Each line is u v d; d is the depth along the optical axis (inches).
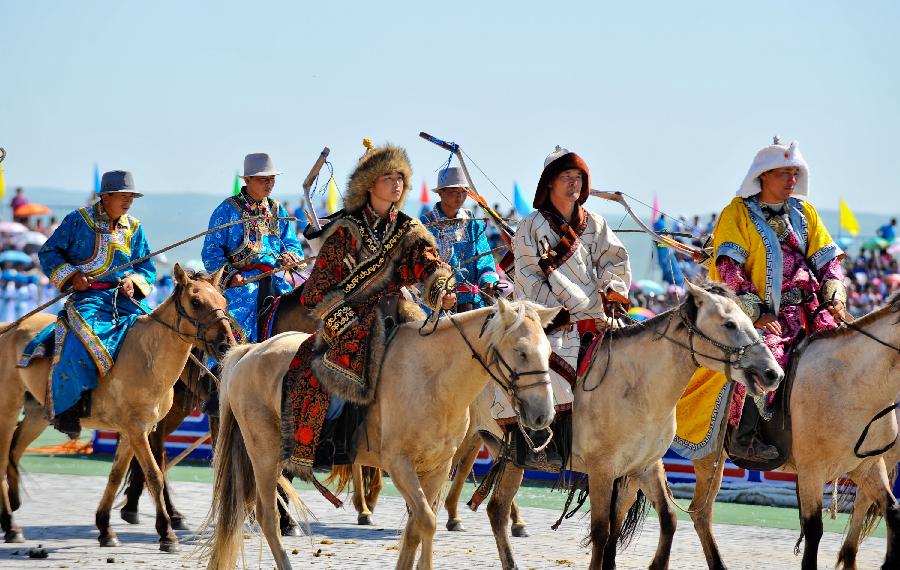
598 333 533.6
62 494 811.4
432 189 778.8
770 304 576.1
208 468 974.4
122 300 676.1
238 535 509.7
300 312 713.6
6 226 2142.0
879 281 2063.2
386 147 489.7
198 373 710.5
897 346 523.8
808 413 539.8
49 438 1177.4
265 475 502.3
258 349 518.0
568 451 522.3
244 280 724.7
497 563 589.0
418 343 468.4
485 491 544.7
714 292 507.2
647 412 507.2
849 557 568.1
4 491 632.4
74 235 677.9
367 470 716.7
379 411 473.7
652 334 510.0
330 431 480.1
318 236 500.4
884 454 584.4
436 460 472.1
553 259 541.3
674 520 519.5
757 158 585.6
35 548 610.2
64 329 650.2
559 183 546.6
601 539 512.1
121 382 632.4
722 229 588.1
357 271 485.7
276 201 778.8
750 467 576.4
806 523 539.5
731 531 708.0
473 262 750.5
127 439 636.1
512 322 438.3
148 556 591.2
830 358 541.3
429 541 454.3
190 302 627.2
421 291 542.9
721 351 492.1
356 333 476.1
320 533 677.3
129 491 701.3
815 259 588.1
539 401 430.0
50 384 642.2
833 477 545.3
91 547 615.5
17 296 1855.3
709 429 563.2
